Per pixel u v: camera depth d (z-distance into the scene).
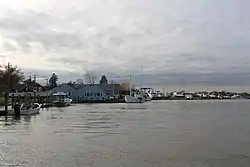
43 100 110.44
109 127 41.41
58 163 20.88
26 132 35.94
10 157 22.52
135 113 72.31
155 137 32.06
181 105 130.75
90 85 150.38
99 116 62.00
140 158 22.23
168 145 27.12
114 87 170.88
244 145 27.33
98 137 32.03
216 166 20.28
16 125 43.69
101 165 20.41
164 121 50.81
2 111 61.25
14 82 69.75
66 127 41.31
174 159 21.84
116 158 22.23
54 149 25.33
